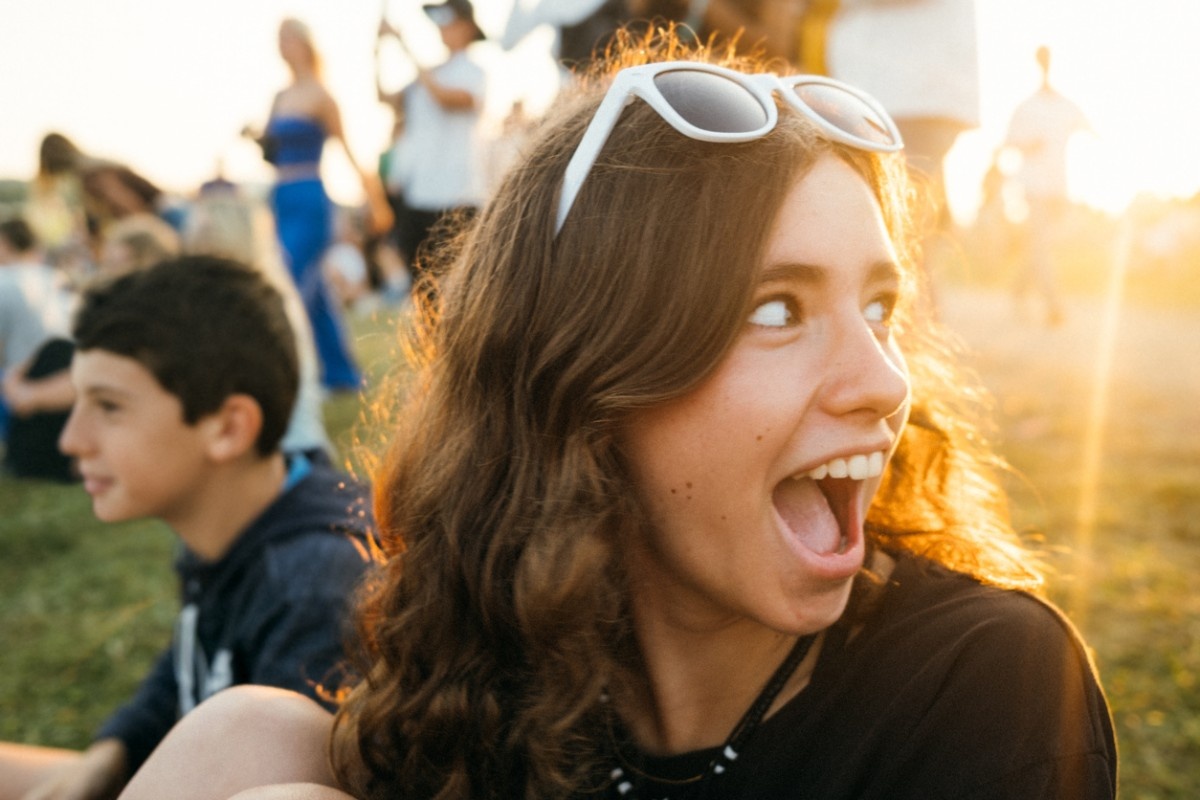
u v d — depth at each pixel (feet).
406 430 3.68
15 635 10.05
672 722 3.32
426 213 16.06
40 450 15.66
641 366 2.83
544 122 3.52
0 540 12.85
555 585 3.03
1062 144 28.96
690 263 2.78
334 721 3.52
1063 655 3.01
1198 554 9.57
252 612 4.93
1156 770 6.26
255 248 10.32
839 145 2.94
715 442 2.81
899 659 3.06
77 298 5.53
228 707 3.56
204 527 5.38
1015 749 2.86
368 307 39.11
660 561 3.13
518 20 11.12
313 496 5.27
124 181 16.97
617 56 4.27
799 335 2.80
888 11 10.10
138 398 5.17
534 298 3.15
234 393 5.25
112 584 11.26
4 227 17.31
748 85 2.93
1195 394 17.39
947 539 3.62
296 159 17.19
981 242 39.70
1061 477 12.09
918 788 2.92
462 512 3.31
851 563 2.86
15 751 5.91
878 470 2.90
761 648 3.19
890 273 2.94
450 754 3.29
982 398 4.73
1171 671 7.39
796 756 3.09
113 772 5.70
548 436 3.11
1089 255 52.37
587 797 3.29
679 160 2.88
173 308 5.24
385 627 3.45
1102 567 9.27
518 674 3.31
